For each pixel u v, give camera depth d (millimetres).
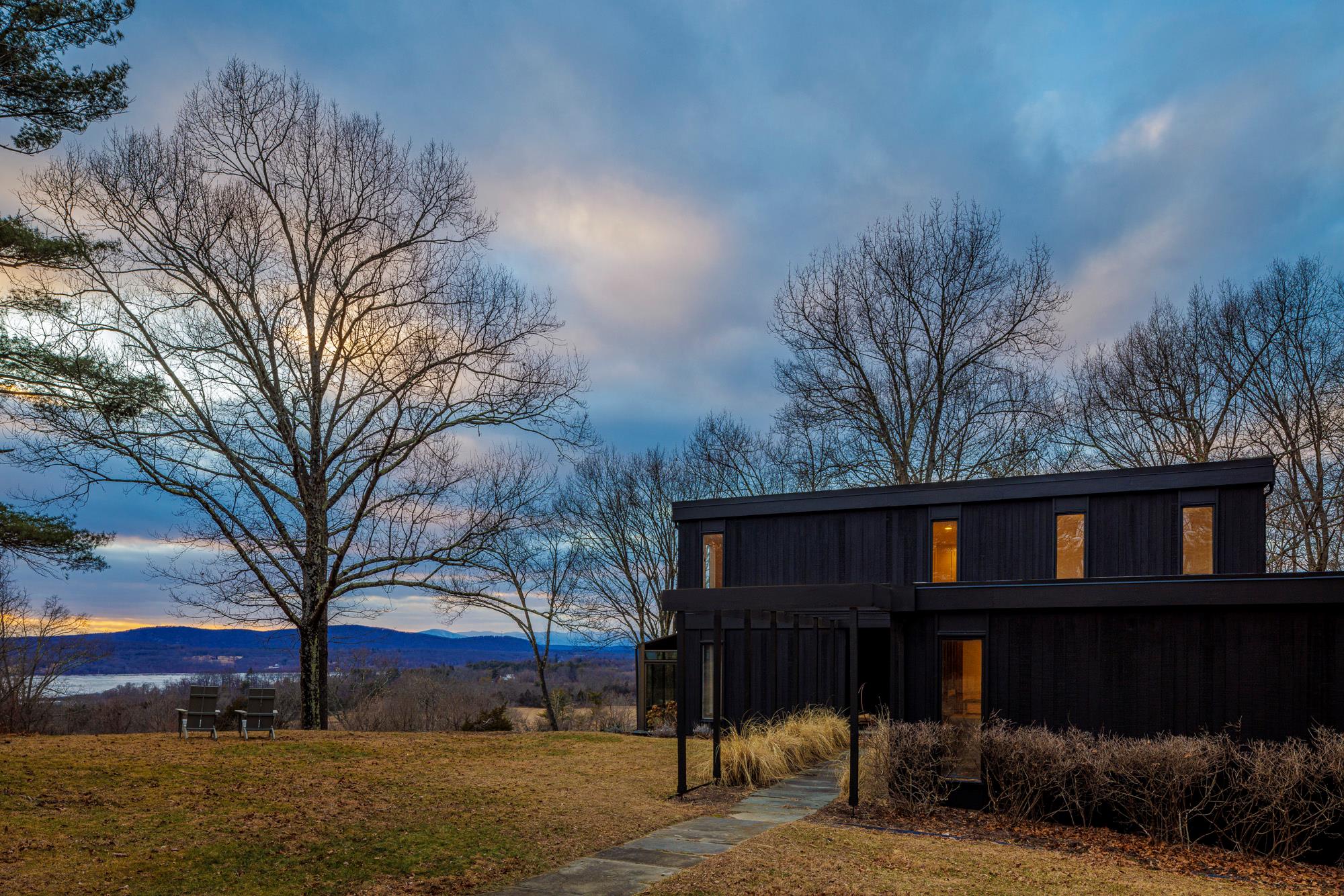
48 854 7227
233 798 9656
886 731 12219
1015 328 29953
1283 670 11547
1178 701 12125
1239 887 8312
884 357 31734
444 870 7824
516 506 24250
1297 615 11539
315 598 21312
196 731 15852
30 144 14000
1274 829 9586
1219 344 29188
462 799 10617
